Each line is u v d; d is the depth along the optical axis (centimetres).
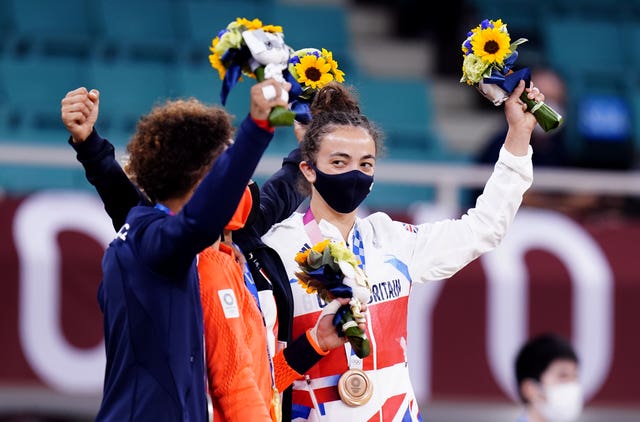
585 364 2008
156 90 2814
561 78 3106
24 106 2703
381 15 3531
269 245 1036
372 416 1005
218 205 769
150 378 794
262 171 2066
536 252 2031
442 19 3391
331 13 3234
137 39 3027
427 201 2562
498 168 1039
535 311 2000
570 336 2009
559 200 2216
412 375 1962
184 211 777
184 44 3042
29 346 1873
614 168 2731
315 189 1038
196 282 823
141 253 799
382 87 3031
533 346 1642
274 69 827
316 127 1008
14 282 1878
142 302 796
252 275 973
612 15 3378
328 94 1053
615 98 2780
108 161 902
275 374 952
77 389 1878
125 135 2638
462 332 1977
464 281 1981
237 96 2811
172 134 823
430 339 1969
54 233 1906
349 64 3148
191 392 802
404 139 2933
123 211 911
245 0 3206
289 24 3184
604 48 3212
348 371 1004
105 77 2792
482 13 3294
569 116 2772
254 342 879
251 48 823
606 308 2019
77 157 903
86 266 1895
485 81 1002
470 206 2206
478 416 2302
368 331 1015
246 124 779
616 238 2061
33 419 2066
